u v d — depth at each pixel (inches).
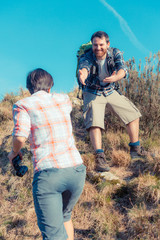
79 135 191.3
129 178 138.3
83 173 79.7
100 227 109.4
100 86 151.0
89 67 142.9
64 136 78.6
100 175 139.9
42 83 84.6
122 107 152.4
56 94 85.0
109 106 155.6
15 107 76.7
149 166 140.6
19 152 83.4
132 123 153.8
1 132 198.5
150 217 109.4
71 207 85.4
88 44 172.7
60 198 76.4
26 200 136.2
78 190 79.7
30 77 85.4
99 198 124.1
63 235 73.8
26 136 73.4
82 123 205.2
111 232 106.3
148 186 123.1
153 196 118.8
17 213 125.3
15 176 152.6
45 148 75.9
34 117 76.3
